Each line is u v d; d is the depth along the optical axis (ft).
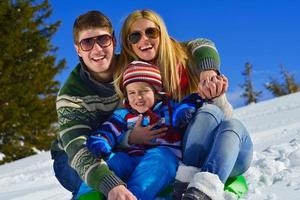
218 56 9.49
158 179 7.52
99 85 9.05
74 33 9.22
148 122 8.63
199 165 8.00
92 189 8.02
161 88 9.02
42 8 74.23
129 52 9.57
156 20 9.44
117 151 8.61
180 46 9.73
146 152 7.93
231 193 7.74
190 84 9.62
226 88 8.57
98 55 8.95
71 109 8.75
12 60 70.44
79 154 8.00
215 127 7.95
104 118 9.21
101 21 9.05
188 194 6.82
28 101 70.69
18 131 70.54
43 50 73.05
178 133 8.43
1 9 69.41
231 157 7.33
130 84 8.73
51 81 73.56
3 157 70.74
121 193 7.13
